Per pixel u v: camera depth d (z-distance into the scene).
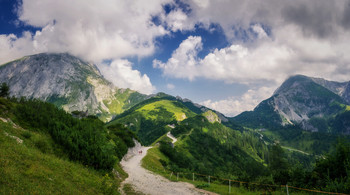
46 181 10.93
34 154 14.48
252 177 24.08
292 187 18.25
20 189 8.73
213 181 29.69
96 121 58.19
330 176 16.83
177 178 30.64
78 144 21.77
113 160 23.03
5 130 17.14
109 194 14.68
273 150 83.06
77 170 16.42
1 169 9.66
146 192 19.03
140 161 52.03
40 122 25.38
